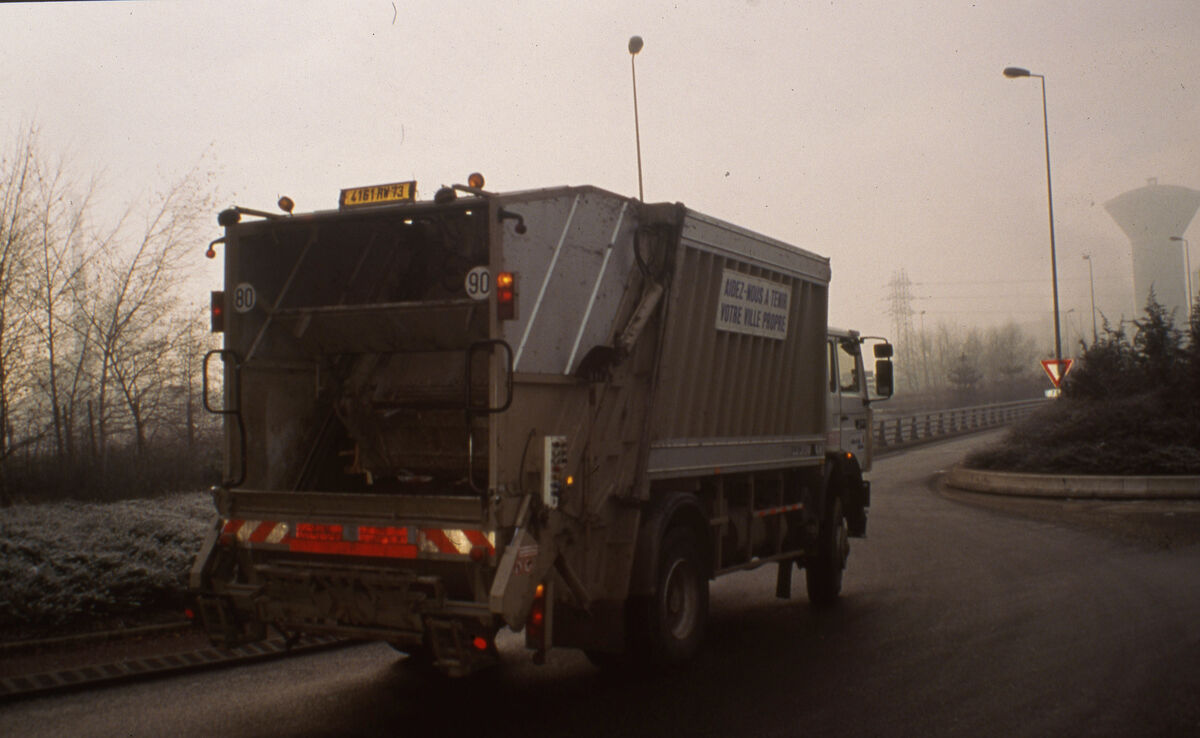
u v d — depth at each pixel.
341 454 7.32
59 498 13.65
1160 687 6.79
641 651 7.17
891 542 15.09
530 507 6.01
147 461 14.56
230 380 6.71
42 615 8.20
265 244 7.01
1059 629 8.74
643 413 7.29
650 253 7.51
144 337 15.55
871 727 6.05
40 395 14.45
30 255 14.13
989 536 15.61
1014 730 5.93
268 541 6.45
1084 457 21.73
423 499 5.93
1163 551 13.66
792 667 7.66
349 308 6.78
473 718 6.36
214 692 6.98
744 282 8.91
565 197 6.55
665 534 7.50
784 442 9.77
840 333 11.67
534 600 6.06
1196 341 23.23
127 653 7.91
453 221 7.21
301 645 8.37
